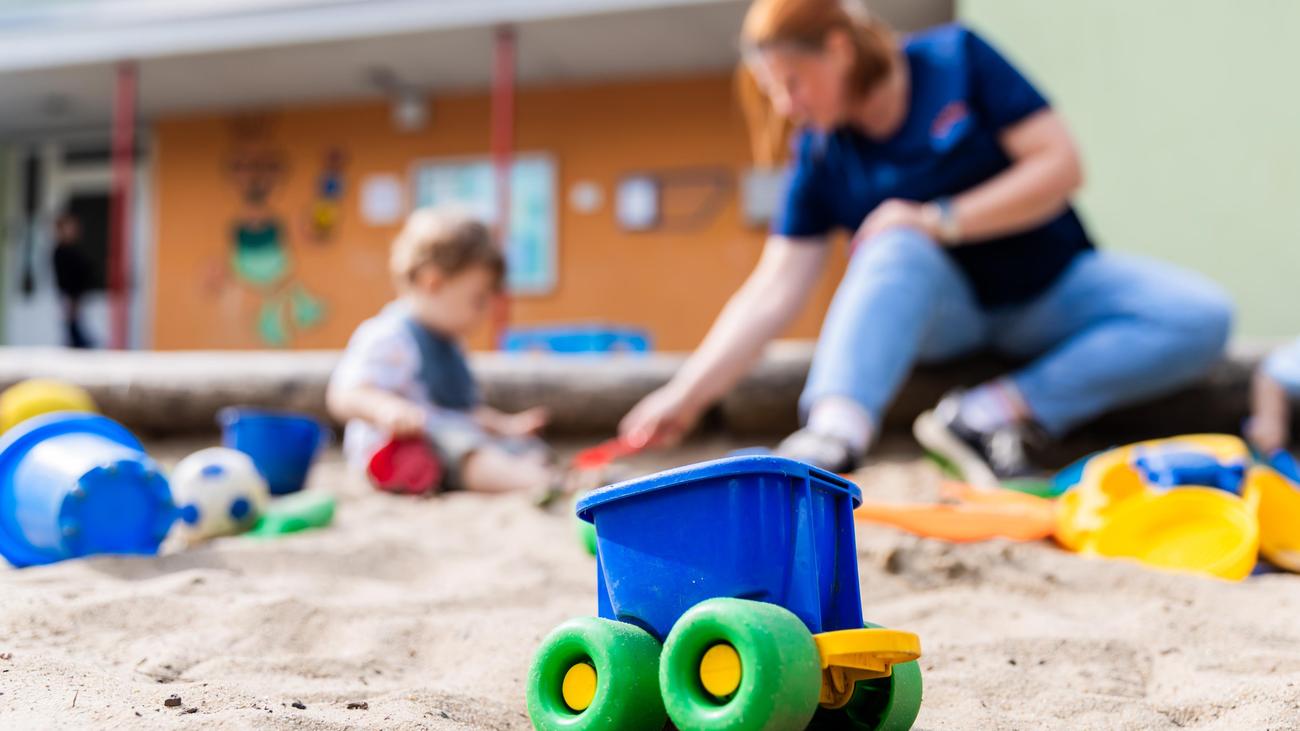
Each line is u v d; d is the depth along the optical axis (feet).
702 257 30.55
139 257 34.83
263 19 27.20
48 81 30.76
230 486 8.16
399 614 5.91
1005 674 5.01
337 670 4.99
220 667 4.88
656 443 10.52
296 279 33.40
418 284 12.09
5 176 36.58
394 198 32.78
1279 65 16.79
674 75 30.76
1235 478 7.66
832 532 4.03
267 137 33.71
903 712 4.02
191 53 28.30
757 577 3.71
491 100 32.07
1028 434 10.37
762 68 9.91
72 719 3.86
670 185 30.78
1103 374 10.28
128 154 28.76
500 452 10.80
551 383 14.05
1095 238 17.58
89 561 6.70
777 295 10.84
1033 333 10.93
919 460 12.01
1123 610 6.23
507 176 25.27
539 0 25.45
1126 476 7.92
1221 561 6.94
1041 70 17.93
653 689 3.71
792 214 11.03
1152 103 17.35
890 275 9.56
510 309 31.63
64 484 6.84
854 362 9.20
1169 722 4.46
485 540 8.18
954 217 9.66
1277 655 5.16
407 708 4.32
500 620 5.79
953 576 6.82
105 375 14.89
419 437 10.77
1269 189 16.79
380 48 28.37
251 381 14.62
